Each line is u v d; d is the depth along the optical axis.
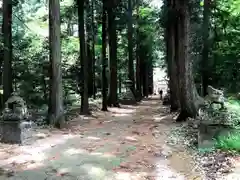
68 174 6.12
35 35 23.22
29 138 9.38
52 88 11.90
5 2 13.98
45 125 11.63
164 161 6.97
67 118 14.31
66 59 22.38
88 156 7.45
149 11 34.62
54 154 7.64
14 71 18.19
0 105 14.66
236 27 16.69
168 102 24.92
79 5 16.25
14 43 19.72
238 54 16.05
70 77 20.62
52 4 12.02
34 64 19.03
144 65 41.25
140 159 7.18
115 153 7.75
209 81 16.91
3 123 8.79
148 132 10.78
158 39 35.12
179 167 6.48
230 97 12.59
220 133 7.36
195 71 17.84
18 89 17.84
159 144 8.70
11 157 7.34
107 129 11.64
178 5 12.56
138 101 30.42
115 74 22.89
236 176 5.38
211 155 6.86
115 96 22.88
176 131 10.22
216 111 7.71
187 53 12.43
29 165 6.71
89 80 26.81
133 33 32.88
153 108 22.05
